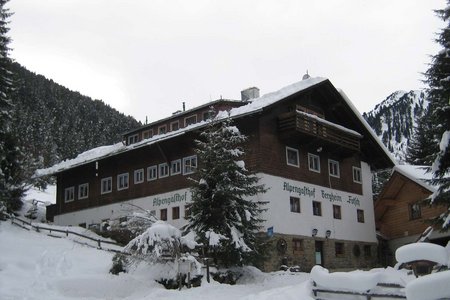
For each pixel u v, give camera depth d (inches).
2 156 1221.7
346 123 1478.8
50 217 1734.7
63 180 1720.0
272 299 531.8
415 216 1444.4
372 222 1482.5
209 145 887.1
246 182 893.2
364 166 1529.3
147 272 783.1
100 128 4948.3
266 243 913.5
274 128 1213.7
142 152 1428.4
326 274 493.4
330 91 1369.3
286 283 901.2
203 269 812.0
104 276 754.8
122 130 5177.2
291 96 1211.2
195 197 866.1
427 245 458.0
